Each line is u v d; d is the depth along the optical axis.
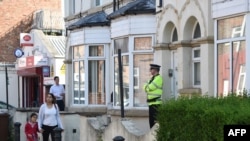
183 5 20.91
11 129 25.17
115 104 26.28
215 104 12.90
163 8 22.77
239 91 16.45
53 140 21.50
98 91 31.03
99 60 30.88
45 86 41.22
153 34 24.16
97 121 21.11
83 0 34.88
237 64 17.20
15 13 55.31
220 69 18.16
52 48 43.44
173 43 22.14
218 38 18.25
